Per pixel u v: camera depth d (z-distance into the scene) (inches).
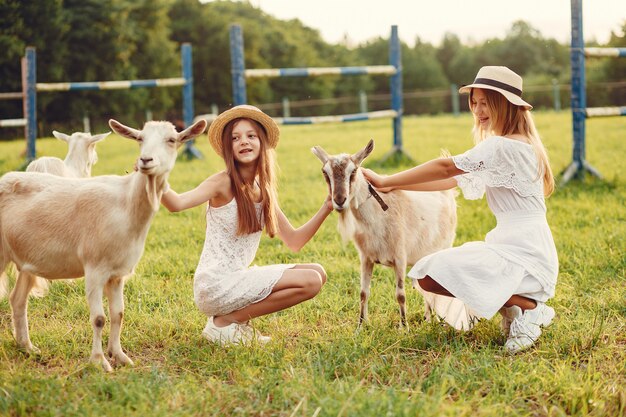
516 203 172.7
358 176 191.8
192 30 1812.3
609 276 226.4
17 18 1193.4
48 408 132.3
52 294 221.5
